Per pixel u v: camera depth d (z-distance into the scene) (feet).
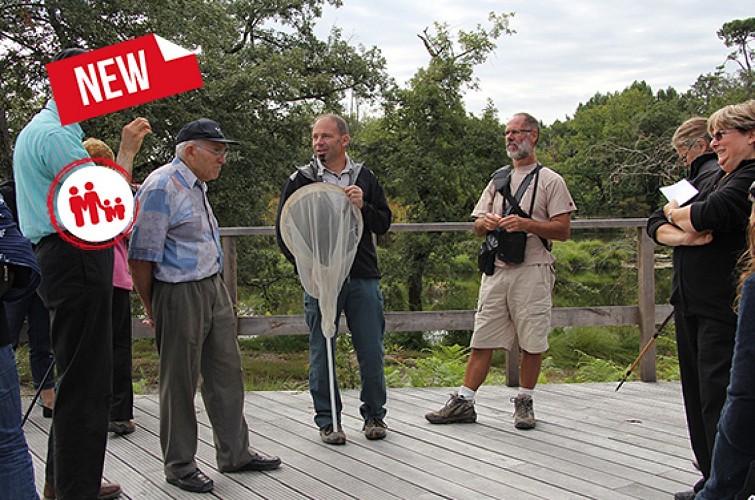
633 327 40.47
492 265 13.50
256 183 50.88
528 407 13.41
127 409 13.20
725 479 5.86
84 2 42.93
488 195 13.79
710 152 9.91
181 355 10.21
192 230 10.37
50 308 8.99
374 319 12.55
